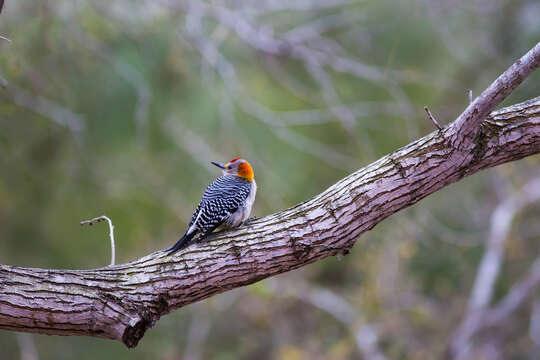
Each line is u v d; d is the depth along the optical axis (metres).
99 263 15.52
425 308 16.12
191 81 15.75
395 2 15.47
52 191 14.93
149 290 5.89
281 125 13.98
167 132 15.52
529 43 16.61
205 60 13.95
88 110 14.59
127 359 16.05
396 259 15.98
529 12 16.97
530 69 5.45
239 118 15.59
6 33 11.70
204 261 6.04
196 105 15.88
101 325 5.71
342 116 13.05
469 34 16.38
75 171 14.68
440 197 16.64
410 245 15.07
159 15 14.25
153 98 14.26
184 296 6.01
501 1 16.67
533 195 16.06
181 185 16.33
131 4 14.12
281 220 6.27
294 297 16.61
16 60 10.58
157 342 16.45
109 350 16.02
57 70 13.20
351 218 6.21
